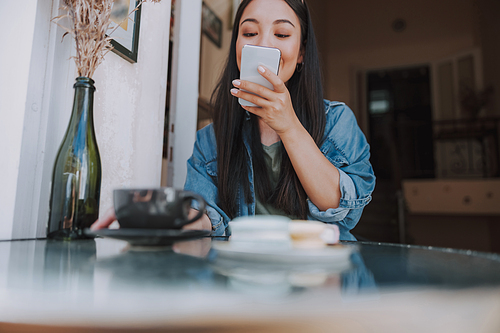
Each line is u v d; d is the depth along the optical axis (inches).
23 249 20.7
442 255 19.3
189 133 78.8
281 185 43.7
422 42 313.7
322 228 18.1
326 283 11.5
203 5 95.9
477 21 292.5
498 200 231.1
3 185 30.8
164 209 18.9
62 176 26.4
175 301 9.3
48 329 8.4
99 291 10.3
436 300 9.9
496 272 13.6
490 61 279.7
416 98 313.4
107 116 41.1
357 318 8.7
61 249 20.8
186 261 15.9
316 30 303.3
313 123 45.9
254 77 34.6
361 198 40.2
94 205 27.3
